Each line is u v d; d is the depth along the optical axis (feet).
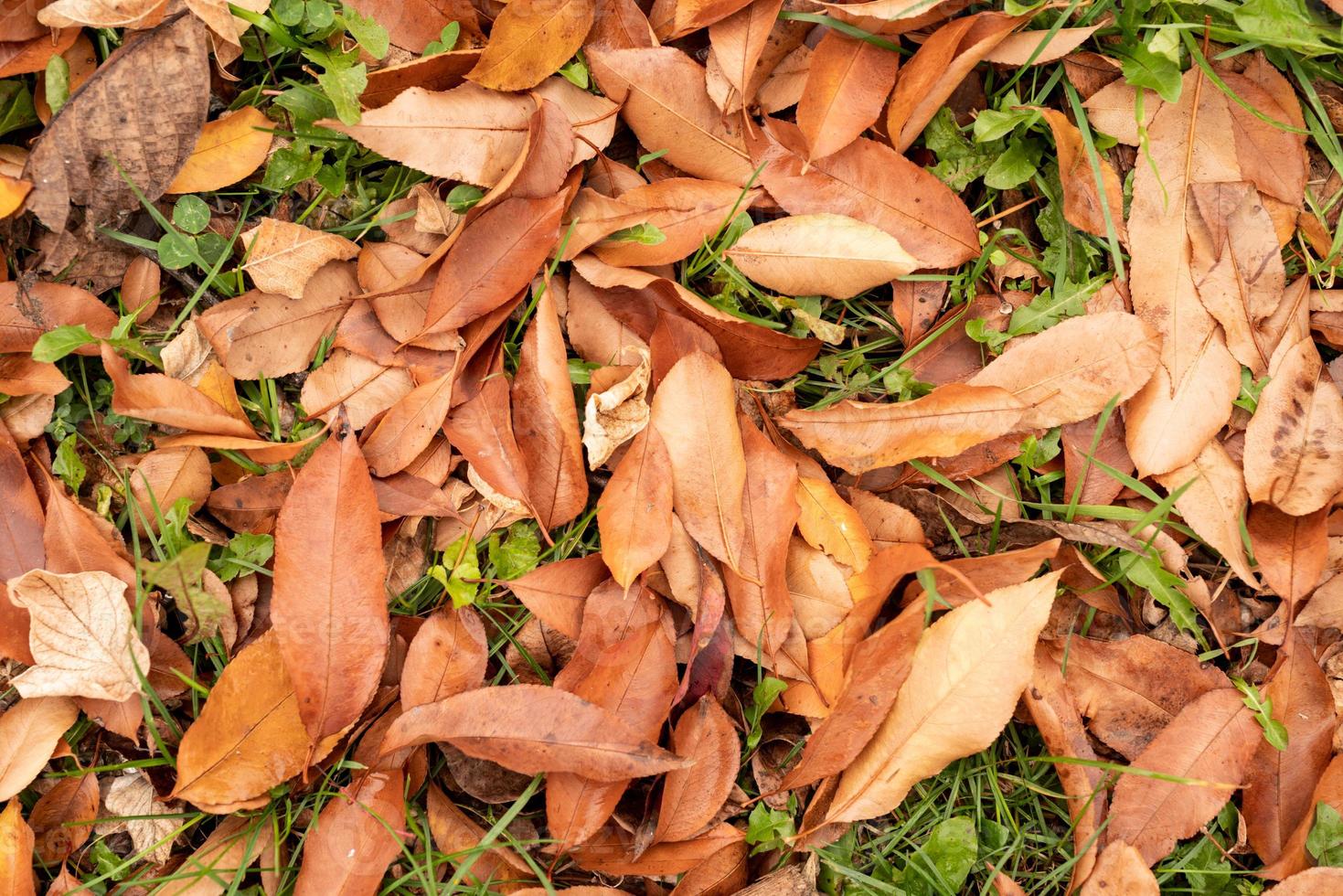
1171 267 2.10
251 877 2.06
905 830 2.11
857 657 2.01
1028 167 2.11
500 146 2.03
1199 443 2.08
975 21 2.06
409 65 2.01
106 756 2.05
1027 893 2.09
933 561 1.96
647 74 2.05
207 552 1.98
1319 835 2.06
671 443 2.00
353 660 1.98
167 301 2.10
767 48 2.08
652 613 2.03
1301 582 2.09
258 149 2.07
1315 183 2.16
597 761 1.96
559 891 2.02
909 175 2.07
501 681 2.09
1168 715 2.09
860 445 2.04
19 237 2.06
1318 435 2.09
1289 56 2.12
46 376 2.03
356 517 1.97
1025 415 2.07
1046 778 2.12
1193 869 2.08
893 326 2.14
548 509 2.03
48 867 2.03
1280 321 2.11
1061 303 2.11
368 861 1.99
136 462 2.07
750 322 2.04
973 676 2.00
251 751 1.98
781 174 2.08
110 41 2.06
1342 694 2.11
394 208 2.08
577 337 2.08
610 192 2.09
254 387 2.09
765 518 2.02
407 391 2.06
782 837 2.05
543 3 2.02
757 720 2.06
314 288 2.06
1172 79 2.09
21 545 2.01
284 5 2.04
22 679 1.98
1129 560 2.10
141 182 2.04
